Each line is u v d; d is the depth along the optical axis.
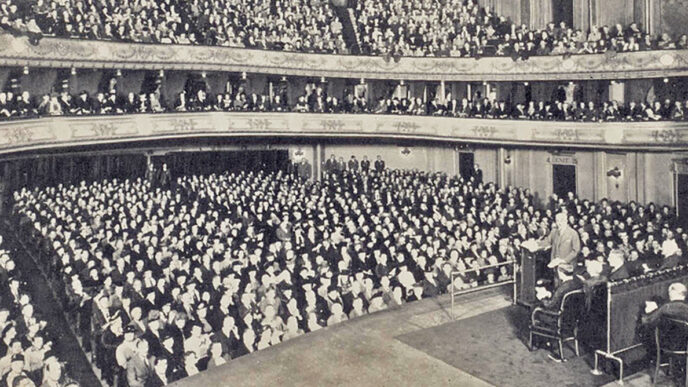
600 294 9.25
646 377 8.94
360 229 22.72
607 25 30.52
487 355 9.70
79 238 20.55
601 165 29.83
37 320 15.12
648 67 26.17
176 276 17.94
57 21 23.86
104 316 14.86
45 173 31.03
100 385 13.80
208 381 8.99
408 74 33.06
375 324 11.22
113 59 25.64
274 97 33.31
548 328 9.59
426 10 35.19
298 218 24.42
